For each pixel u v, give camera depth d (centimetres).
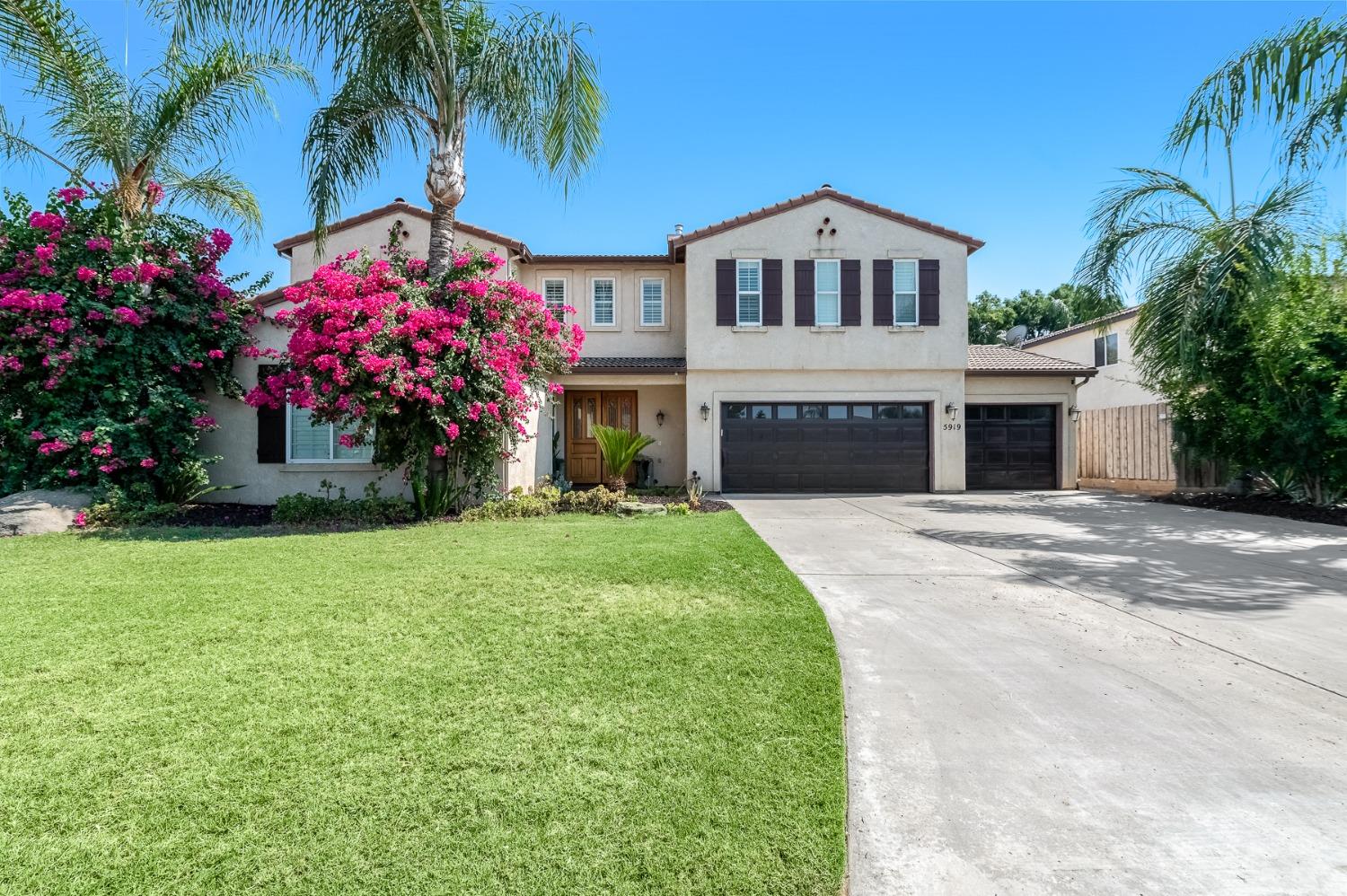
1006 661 427
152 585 563
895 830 255
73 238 989
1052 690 384
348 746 303
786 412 1614
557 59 1063
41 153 1127
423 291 992
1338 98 859
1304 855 241
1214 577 650
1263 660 429
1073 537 895
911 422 1616
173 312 1033
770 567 654
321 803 260
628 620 484
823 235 1602
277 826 246
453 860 230
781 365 1595
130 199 1139
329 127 1091
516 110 1091
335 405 920
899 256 1603
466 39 1052
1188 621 508
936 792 281
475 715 335
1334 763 304
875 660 428
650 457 1714
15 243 966
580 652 423
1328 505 1121
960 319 1603
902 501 1378
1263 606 549
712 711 344
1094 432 1722
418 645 430
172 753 294
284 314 976
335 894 214
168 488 1066
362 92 1063
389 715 334
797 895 217
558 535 844
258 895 213
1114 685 390
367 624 468
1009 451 1673
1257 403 1159
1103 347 2162
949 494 1555
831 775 286
